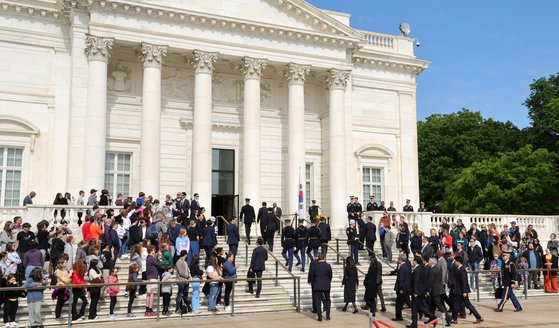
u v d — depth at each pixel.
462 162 70.81
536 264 29.88
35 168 33.69
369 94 44.94
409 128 46.00
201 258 26.64
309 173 41.88
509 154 57.47
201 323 18.94
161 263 21.05
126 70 37.09
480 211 56.00
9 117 33.16
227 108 39.91
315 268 19.98
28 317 17.77
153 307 21.50
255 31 37.75
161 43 34.88
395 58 45.53
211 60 36.28
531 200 54.69
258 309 21.73
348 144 41.22
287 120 41.56
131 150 36.34
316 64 39.62
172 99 38.22
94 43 33.00
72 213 27.08
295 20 39.19
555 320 20.50
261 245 23.09
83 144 32.91
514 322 20.03
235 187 39.34
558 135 59.47
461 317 21.00
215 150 39.38
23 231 21.33
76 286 17.73
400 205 44.53
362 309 22.67
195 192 35.03
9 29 33.84
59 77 34.81
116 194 35.81
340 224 38.72
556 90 60.00
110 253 20.97
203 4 36.47
